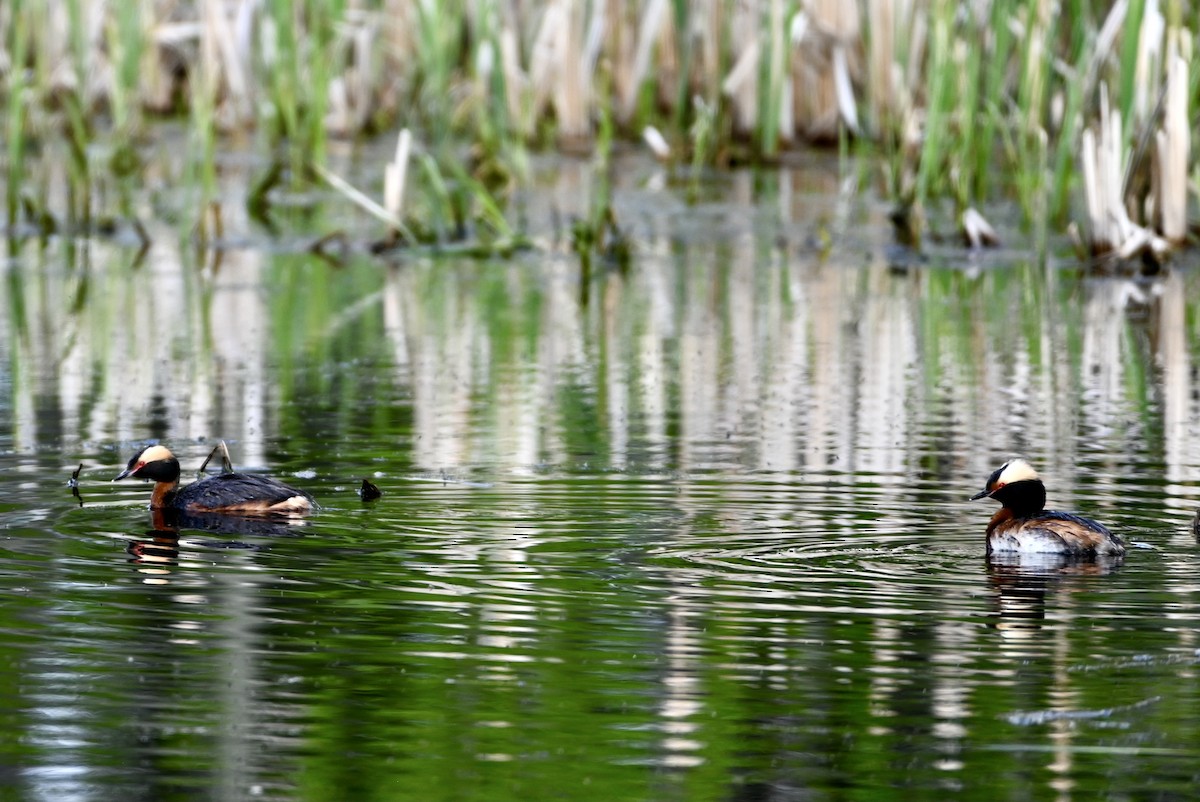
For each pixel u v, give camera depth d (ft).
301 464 56.80
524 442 60.23
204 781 31.83
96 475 55.31
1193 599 41.78
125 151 125.70
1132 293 96.63
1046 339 83.30
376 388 71.00
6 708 34.94
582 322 87.71
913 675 36.76
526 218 117.60
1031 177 115.34
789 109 136.15
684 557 45.21
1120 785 31.73
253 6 136.67
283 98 126.52
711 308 91.86
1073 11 110.01
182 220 116.88
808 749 33.17
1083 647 38.27
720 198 124.06
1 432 62.39
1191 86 104.94
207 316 88.53
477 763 32.55
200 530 48.08
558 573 43.73
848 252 109.50
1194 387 71.92
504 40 129.49
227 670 36.99
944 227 114.83
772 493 52.44
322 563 44.65
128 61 133.18
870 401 68.59
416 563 44.60
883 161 124.36
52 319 87.04
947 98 109.40
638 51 137.69
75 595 41.86
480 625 39.70
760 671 36.94
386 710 34.94
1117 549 45.39
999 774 32.19
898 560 45.14
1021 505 46.55
